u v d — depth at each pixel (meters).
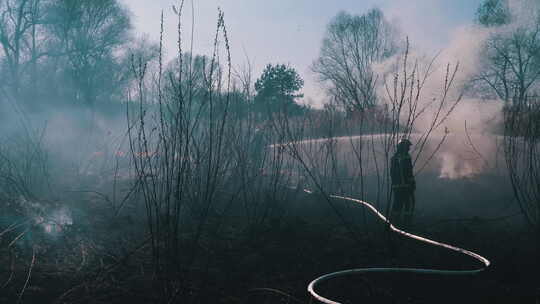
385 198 10.29
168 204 4.44
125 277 4.78
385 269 5.18
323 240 6.66
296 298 4.57
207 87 4.97
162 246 5.75
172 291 4.40
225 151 7.12
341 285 4.95
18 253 5.28
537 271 5.51
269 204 7.37
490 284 5.07
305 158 9.95
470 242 6.79
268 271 5.32
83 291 4.43
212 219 7.20
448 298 4.70
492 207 9.77
